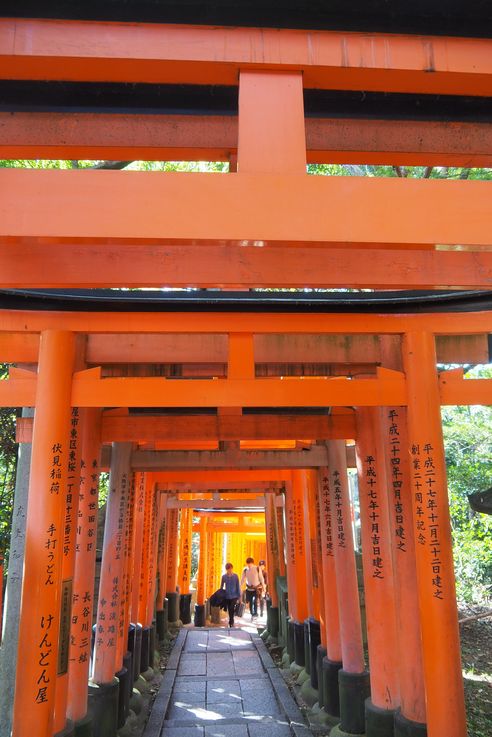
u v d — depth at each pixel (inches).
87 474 253.8
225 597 712.4
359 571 454.6
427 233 103.8
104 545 314.2
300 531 454.9
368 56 115.3
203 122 138.9
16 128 136.4
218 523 972.6
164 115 136.3
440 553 185.5
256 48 114.0
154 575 496.7
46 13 111.5
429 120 139.3
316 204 103.3
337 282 154.7
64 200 100.0
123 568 323.0
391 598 240.4
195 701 367.9
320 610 343.0
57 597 181.8
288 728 312.8
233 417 276.5
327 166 400.8
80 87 130.1
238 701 367.2
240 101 112.6
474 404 198.2
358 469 258.8
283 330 196.1
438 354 232.2
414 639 209.8
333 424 270.1
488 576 535.2
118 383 193.0
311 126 140.7
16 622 248.7
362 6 112.6
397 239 103.3
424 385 195.2
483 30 116.9
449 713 175.2
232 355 196.7
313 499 389.1
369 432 254.5
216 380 193.9
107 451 371.6
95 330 194.5
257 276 153.6
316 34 115.4
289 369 235.0
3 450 380.5
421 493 190.5
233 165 146.7
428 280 154.8
